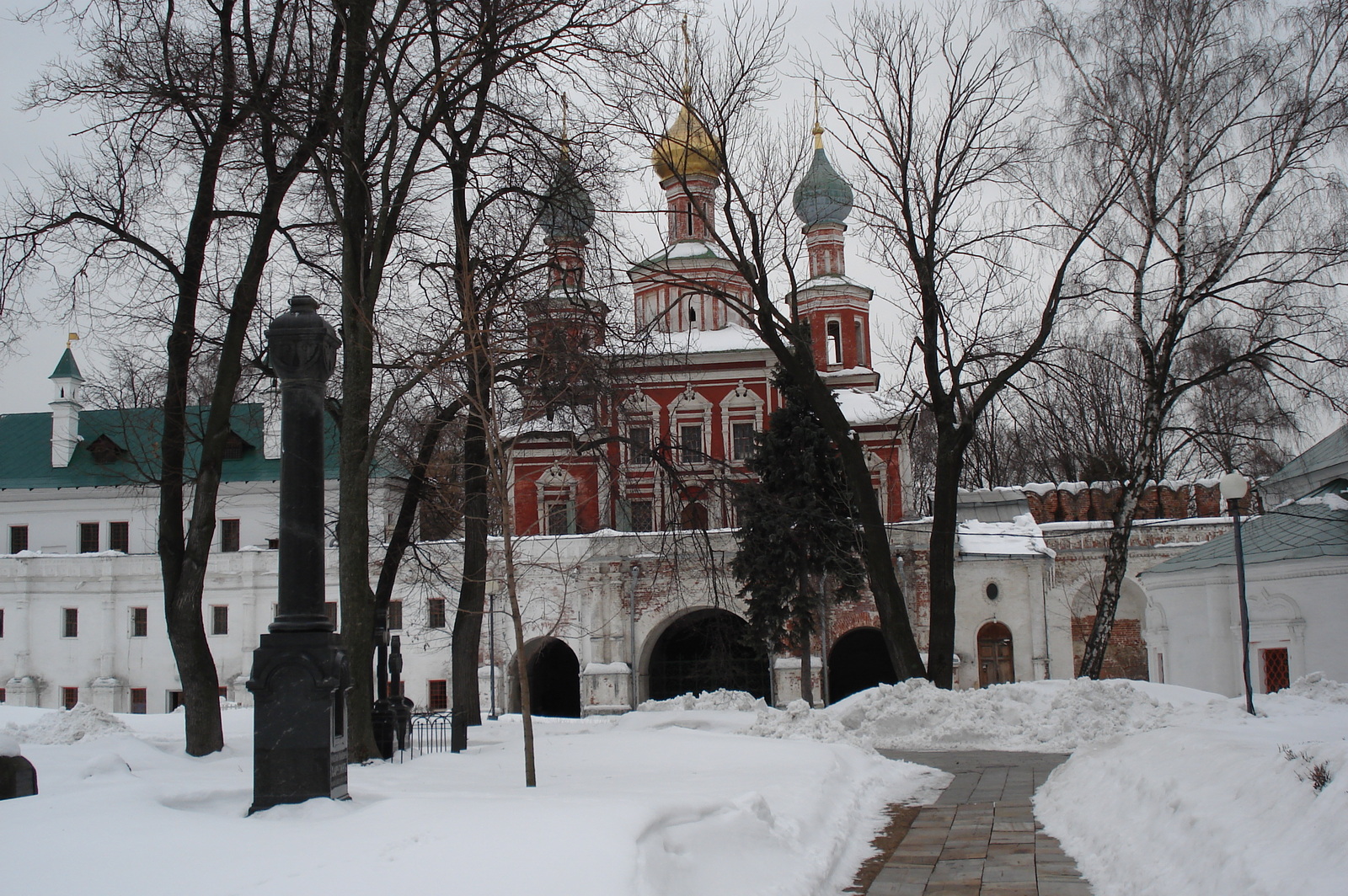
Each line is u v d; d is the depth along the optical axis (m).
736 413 56.28
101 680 51.72
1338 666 29.23
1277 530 31.72
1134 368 42.69
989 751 19.91
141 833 8.60
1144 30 25.58
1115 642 44.03
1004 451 63.44
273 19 20.22
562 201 21.94
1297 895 6.77
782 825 10.93
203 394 22.47
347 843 8.33
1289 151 24.36
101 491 55.88
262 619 50.53
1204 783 10.16
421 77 19.50
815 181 58.78
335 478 48.06
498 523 25.17
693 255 57.75
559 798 10.23
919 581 43.59
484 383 19.58
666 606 44.84
